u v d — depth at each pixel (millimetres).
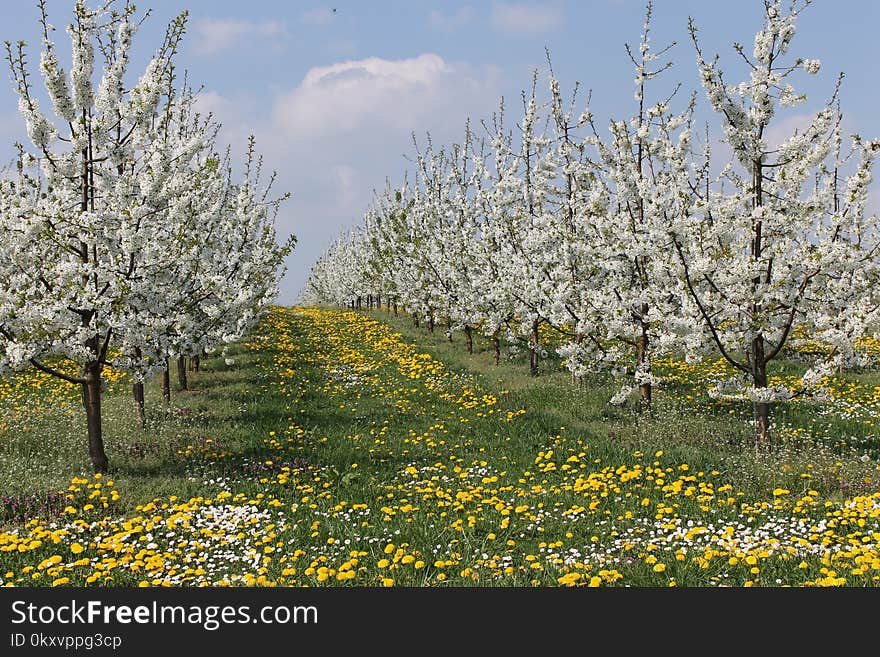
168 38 10172
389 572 6512
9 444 11297
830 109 10367
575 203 15336
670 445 11125
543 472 10109
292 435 12508
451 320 25625
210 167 12023
